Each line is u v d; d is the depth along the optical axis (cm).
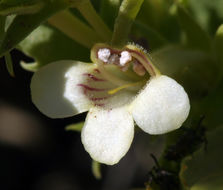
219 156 8
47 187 17
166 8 9
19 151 18
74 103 7
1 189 17
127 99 7
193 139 8
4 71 17
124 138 7
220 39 8
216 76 8
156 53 8
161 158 8
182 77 8
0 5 7
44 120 18
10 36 7
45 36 8
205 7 9
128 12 7
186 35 8
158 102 7
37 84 7
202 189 8
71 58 8
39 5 7
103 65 7
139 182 17
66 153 18
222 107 8
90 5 7
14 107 18
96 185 17
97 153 7
